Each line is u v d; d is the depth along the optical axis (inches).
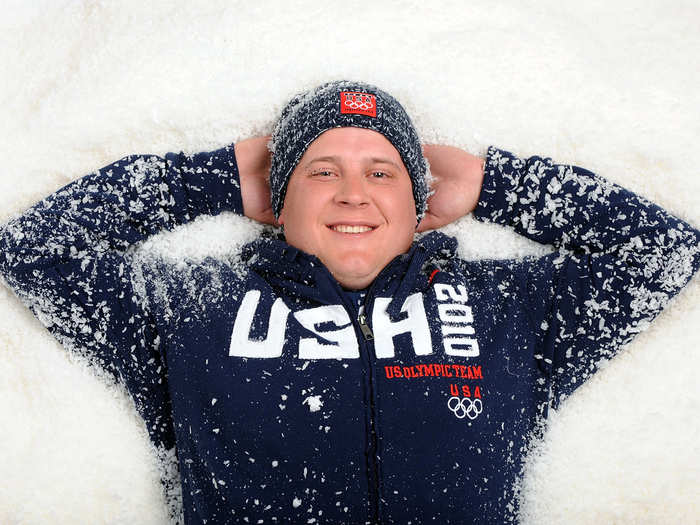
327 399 52.7
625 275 57.9
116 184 60.6
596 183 61.7
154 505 60.0
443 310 56.8
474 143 69.1
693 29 74.2
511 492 55.6
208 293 57.3
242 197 64.6
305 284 57.2
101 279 57.4
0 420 58.3
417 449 52.4
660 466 60.3
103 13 72.3
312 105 59.7
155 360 57.7
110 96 68.2
